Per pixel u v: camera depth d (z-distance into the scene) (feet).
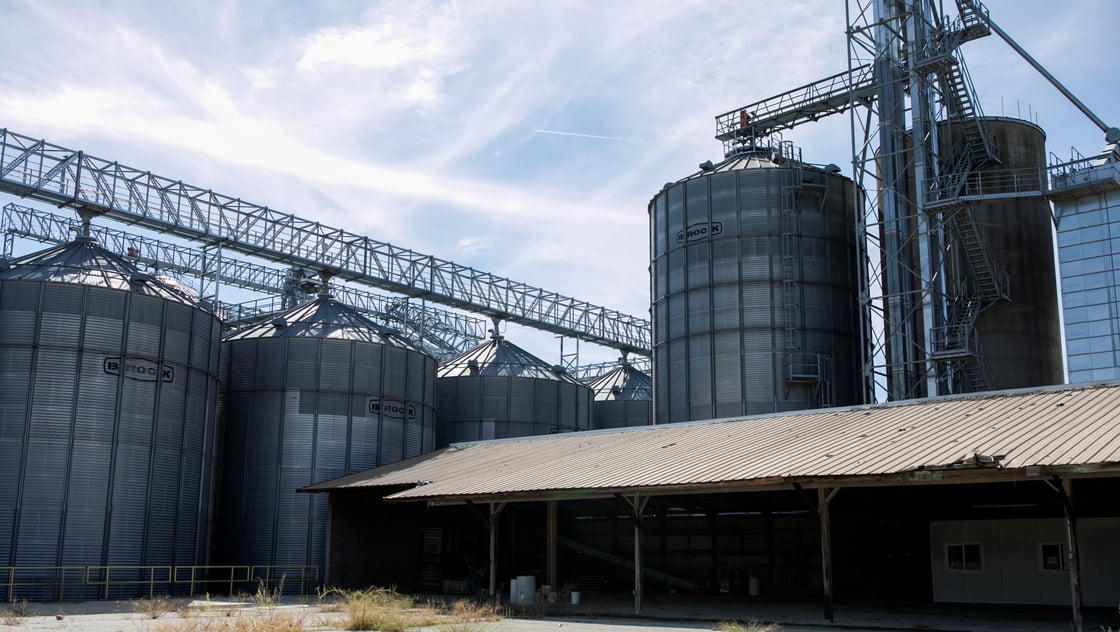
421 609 107.76
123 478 134.41
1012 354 162.71
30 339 131.75
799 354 171.01
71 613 107.14
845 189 184.14
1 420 128.57
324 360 168.76
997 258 167.63
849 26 172.55
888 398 169.58
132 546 134.00
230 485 165.27
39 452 129.08
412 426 178.60
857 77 184.03
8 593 122.83
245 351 169.48
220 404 168.96
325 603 124.88
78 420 131.95
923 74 161.99
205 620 92.84
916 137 160.66
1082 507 107.96
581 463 119.14
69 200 157.17
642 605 114.83
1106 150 150.92
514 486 110.32
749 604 118.01
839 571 135.13
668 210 188.96
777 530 144.36
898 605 114.42
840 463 87.76
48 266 142.10
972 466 77.25
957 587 116.26
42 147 156.87
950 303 159.02
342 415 168.04
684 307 181.47
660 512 155.43
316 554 161.38
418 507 163.02
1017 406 100.17
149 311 141.28
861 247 180.24
